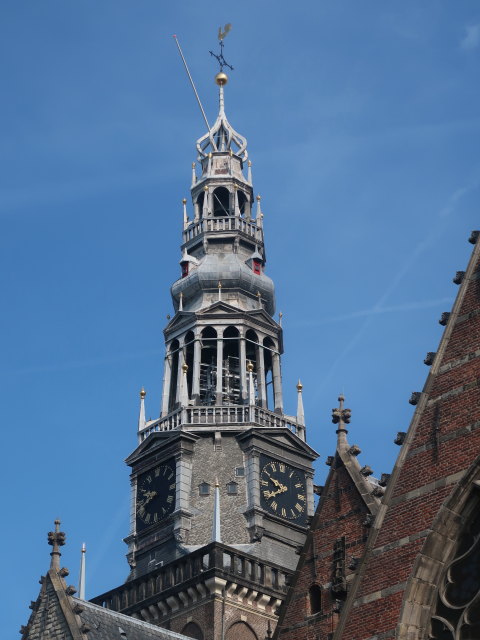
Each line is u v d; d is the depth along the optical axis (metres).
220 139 139.00
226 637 104.69
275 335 125.38
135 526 118.31
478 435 57.47
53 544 74.38
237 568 108.00
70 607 71.31
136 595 110.56
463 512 56.75
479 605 54.97
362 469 63.91
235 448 118.44
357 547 62.03
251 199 135.25
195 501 116.19
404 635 55.59
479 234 62.03
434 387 59.88
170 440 118.75
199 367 121.69
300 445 120.44
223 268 126.94
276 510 116.06
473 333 59.78
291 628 62.78
